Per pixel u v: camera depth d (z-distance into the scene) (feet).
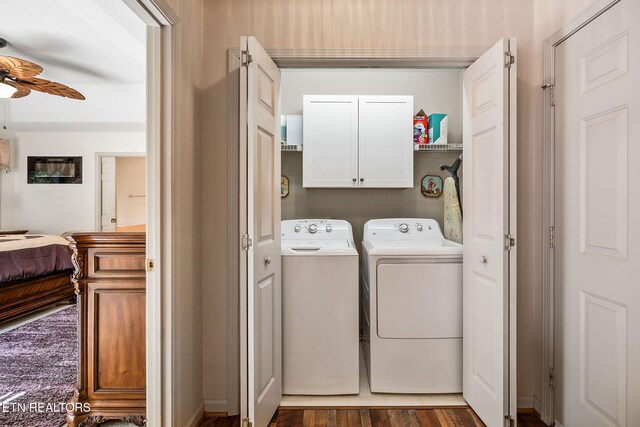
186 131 5.43
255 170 5.30
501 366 5.28
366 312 7.97
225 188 6.15
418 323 6.72
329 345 6.73
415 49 6.15
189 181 5.55
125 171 22.56
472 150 6.21
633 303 4.25
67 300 13.38
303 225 8.80
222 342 6.16
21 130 17.04
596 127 4.82
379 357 6.75
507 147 5.24
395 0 6.17
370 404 6.46
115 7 7.27
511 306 5.26
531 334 6.23
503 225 5.26
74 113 16.26
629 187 4.30
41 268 11.89
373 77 9.75
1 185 17.01
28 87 10.08
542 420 5.89
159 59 4.96
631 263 4.28
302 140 9.10
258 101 5.43
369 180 8.79
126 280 5.62
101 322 5.66
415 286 6.72
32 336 9.80
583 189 5.07
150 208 5.03
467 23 6.17
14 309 10.83
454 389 6.72
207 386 6.15
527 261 6.20
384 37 6.16
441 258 6.73
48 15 8.90
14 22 9.25
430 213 9.66
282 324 6.70
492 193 5.57
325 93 9.74
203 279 6.14
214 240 6.15
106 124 16.38
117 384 5.65
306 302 6.70
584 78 5.02
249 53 5.13
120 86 15.46
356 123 8.79
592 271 4.90
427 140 9.25
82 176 17.07
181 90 5.20
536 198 6.11
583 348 5.08
